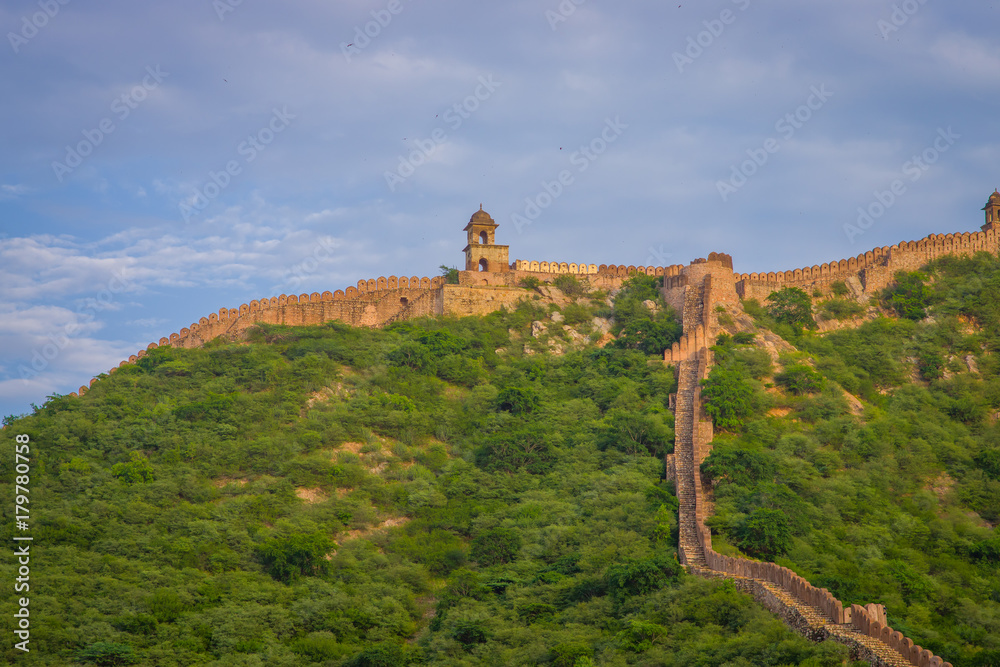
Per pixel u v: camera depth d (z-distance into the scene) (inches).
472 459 3809.1
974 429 3969.0
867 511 3378.4
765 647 2240.4
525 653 2620.6
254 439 3784.5
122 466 3572.8
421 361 4357.8
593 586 2930.6
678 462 3580.2
